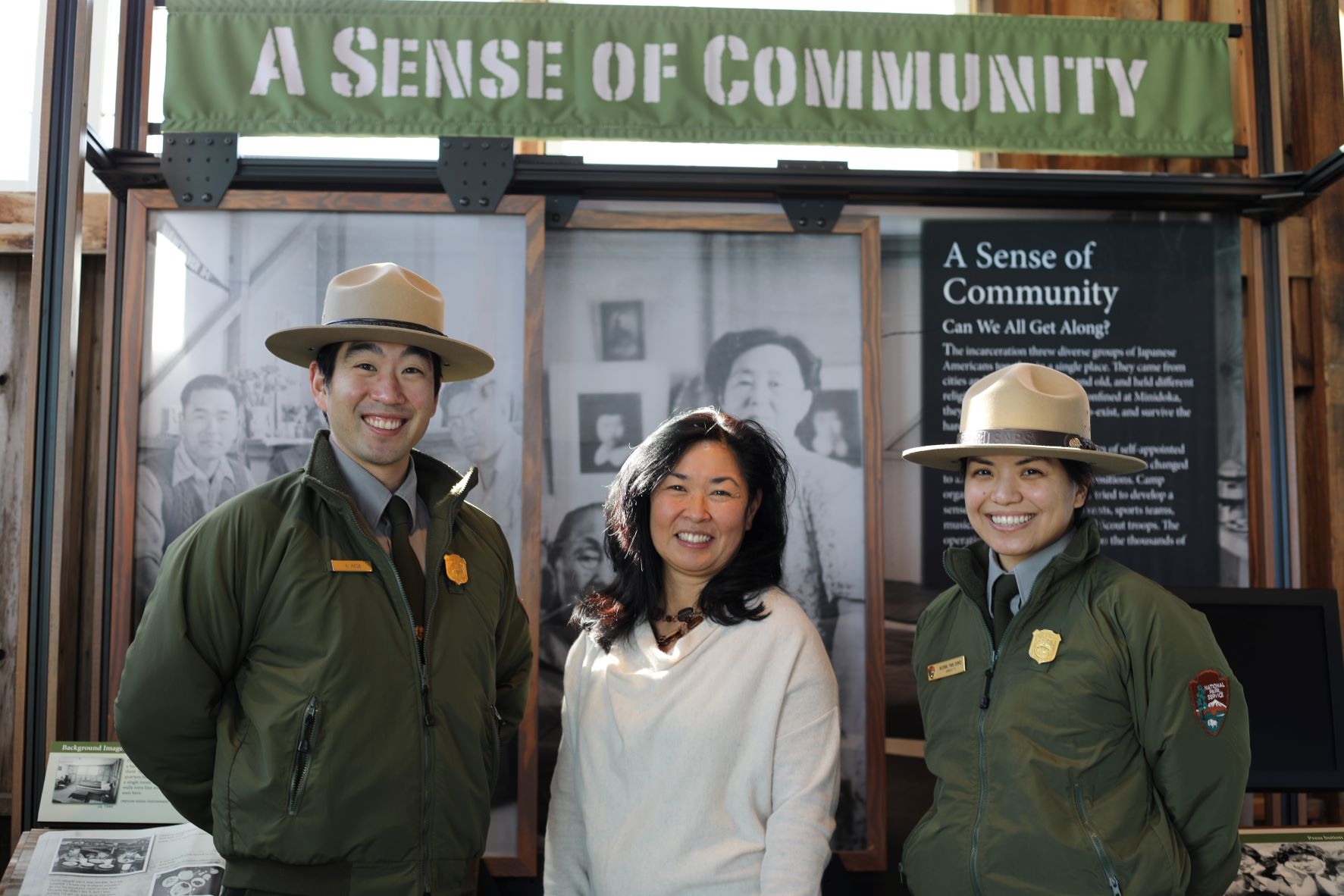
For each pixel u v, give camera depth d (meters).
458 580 1.89
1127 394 3.23
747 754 1.76
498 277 3.01
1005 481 1.88
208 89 2.97
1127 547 3.21
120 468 2.86
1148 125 3.20
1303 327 3.50
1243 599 2.68
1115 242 3.25
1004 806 1.72
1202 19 3.57
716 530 1.85
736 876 1.70
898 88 3.15
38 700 2.66
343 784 1.66
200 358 2.93
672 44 3.10
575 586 3.02
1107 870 1.62
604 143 3.37
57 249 2.74
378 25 3.02
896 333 3.20
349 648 1.71
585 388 3.06
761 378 3.09
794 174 3.04
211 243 2.95
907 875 1.90
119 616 2.81
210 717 1.74
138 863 2.30
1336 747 2.62
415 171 2.99
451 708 1.79
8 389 3.31
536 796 2.84
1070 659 1.75
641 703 1.80
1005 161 3.55
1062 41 3.19
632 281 3.09
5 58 3.41
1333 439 3.42
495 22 3.05
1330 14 3.50
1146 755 1.72
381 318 1.85
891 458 3.16
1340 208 3.47
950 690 1.90
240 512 1.78
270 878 1.65
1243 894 2.33
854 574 3.03
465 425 2.96
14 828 2.62
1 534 3.27
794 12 3.13
